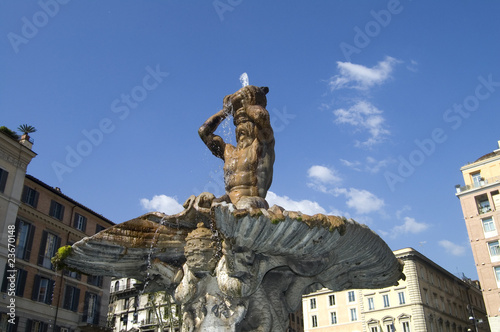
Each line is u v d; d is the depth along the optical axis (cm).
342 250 638
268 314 640
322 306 5909
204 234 641
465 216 4734
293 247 584
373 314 5438
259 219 539
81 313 3734
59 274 3566
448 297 5903
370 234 637
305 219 552
